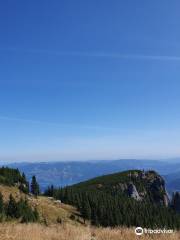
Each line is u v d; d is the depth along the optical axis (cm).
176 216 12588
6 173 13575
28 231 1805
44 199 12962
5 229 1838
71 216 10638
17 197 11444
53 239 1694
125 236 1784
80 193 16038
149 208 14925
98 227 2212
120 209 12975
